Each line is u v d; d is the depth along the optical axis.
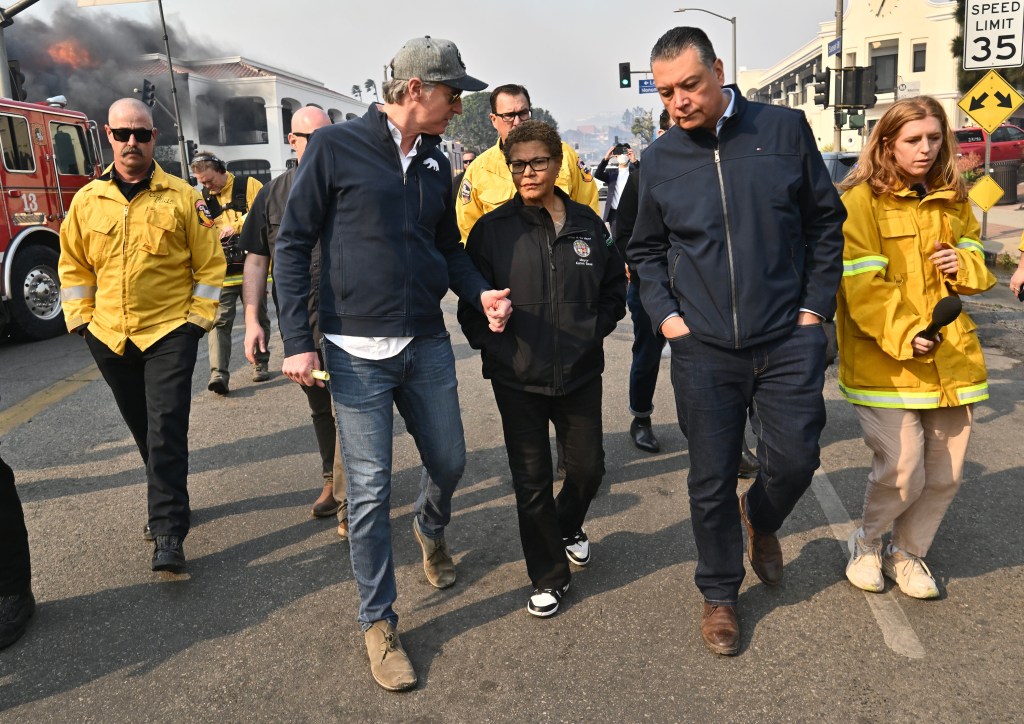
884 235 2.80
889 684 2.48
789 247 2.57
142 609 3.10
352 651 2.78
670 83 2.45
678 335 2.64
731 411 2.66
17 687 2.64
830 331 4.62
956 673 2.52
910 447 2.79
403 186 2.61
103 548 3.63
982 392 2.76
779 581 3.07
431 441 2.87
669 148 2.65
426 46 2.52
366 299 2.59
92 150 10.07
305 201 2.54
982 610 2.87
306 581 3.27
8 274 8.60
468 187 3.98
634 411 4.61
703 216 2.55
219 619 3.01
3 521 2.84
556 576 2.93
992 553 3.26
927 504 2.92
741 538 2.76
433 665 2.68
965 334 2.78
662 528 3.62
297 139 3.60
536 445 2.85
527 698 2.48
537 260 2.77
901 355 2.67
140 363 3.53
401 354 2.67
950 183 2.76
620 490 4.07
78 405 6.02
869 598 2.97
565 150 3.88
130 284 3.39
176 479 3.37
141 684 2.63
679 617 2.90
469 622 2.93
